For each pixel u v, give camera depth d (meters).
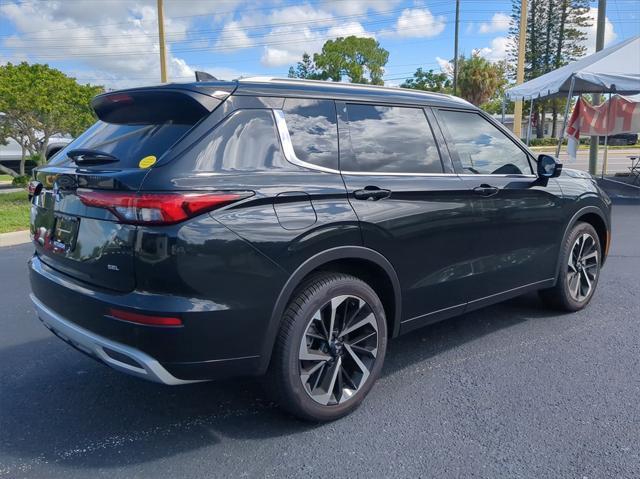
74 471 2.85
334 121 3.41
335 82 3.60
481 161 4.18
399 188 3.49
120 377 3.98
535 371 3.95
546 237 4.65
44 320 3.39
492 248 4.15
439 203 3.72
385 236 3.39
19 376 4.00
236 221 2.80
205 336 2.74
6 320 5.23
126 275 2.75
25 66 14.86
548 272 4.76
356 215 3.24
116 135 3.25
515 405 3.46
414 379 3.86
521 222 4.36
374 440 3.10
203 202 2.71
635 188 14.98
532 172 4.60
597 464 2.84
